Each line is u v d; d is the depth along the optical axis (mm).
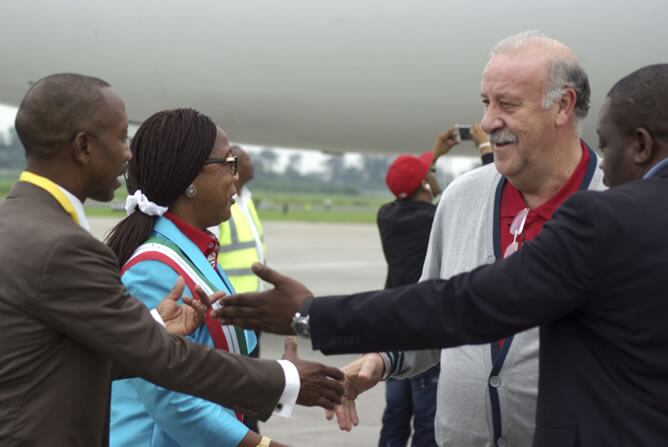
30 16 7113
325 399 2188
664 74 1812
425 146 7816
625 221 1692
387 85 7012
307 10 6809
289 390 2053
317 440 5117
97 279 1798
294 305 1940
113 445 2301
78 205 1926
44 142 1896
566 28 6625
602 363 1744
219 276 2471
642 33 6578
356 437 5195
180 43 6977
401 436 4656
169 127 2332
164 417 2178
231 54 6973
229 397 1973
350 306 1829
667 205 1728
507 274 1728
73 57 7160
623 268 1689
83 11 7023
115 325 1804
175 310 2113
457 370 2416
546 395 1806
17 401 1785
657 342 1701
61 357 1817
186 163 2316
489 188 2494
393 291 1821
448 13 6711
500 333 1738
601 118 1884
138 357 1825
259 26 6875
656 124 1791
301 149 8578
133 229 2328
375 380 2611
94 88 1938
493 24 6680
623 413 1711
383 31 6805
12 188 1916
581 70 2285
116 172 1984
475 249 2473
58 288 1763
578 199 1726
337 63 6938
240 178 4836
